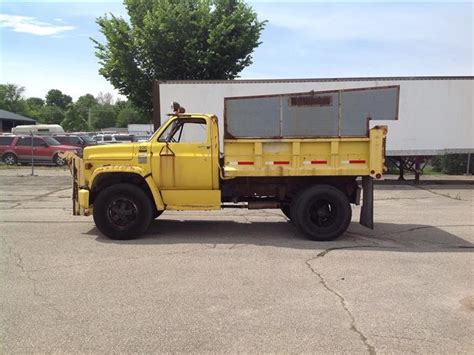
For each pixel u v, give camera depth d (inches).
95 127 4488.2
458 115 732.7
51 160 1152.8
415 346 166.4
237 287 228.2
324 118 336.8
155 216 381.4
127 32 1162.0
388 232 372.2
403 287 231.1
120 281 236.8
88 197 336.8
